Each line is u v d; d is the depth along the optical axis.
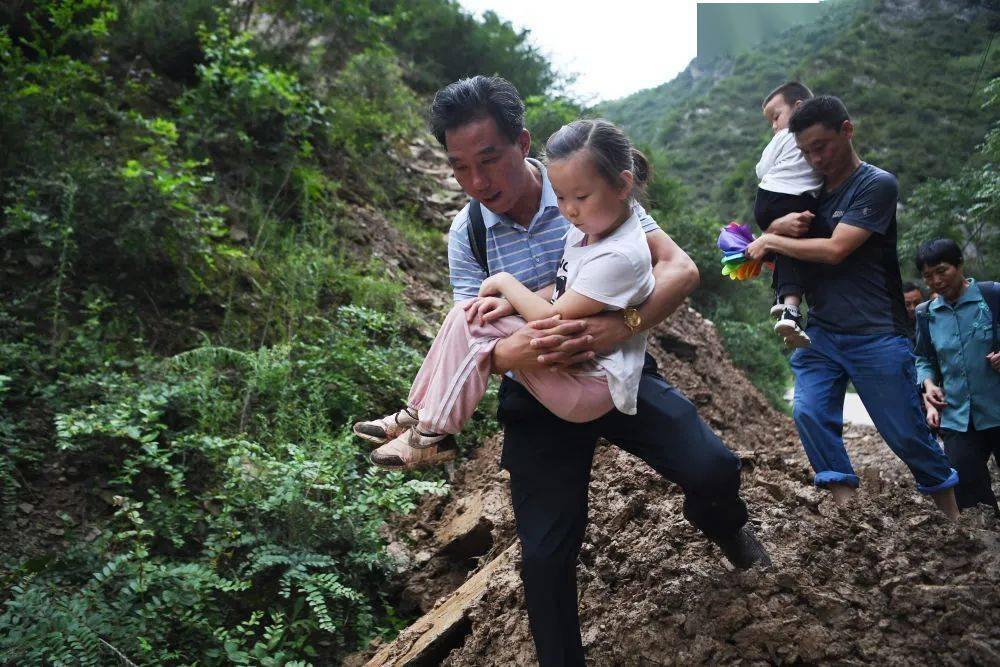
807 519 3.08
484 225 2.44
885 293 3.18
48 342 4.32
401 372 5.20
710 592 2.67
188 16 6.92
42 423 3.96
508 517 3.78
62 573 3.40
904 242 11.46
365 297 5.75
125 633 3.07
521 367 2.22
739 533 2.65
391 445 2.41
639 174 2.42
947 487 3.08
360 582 3.84
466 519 4.05
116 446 3.98
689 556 2.85
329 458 4.12
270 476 3.90
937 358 4.15
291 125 6.85
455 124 2.19
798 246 3.16
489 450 4.82
